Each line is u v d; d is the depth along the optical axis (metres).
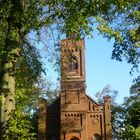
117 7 18.53
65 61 22.83
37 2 17.53
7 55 16.34
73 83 55.62
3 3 17.16
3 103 15.80
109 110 55.22
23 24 17.06
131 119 25.62
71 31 17.08
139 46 24.55
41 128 54.69
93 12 17.00
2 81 16.16
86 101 55.28
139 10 21.02
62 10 17.33
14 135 15.53
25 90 23.73
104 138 53.94
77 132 53.44
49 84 39.94
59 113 55.41
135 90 52.41
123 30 23.69
